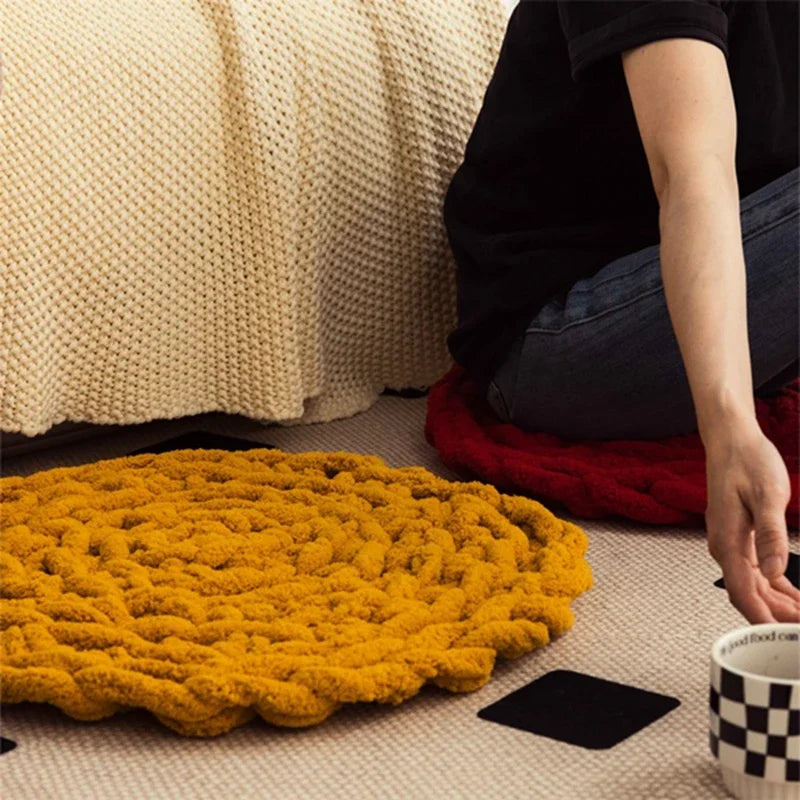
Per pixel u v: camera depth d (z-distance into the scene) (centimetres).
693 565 145
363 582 132
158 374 180
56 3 174
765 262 148
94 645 120
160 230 175
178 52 176
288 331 182
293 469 166
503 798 102
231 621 122
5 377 167
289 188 180
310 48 183
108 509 153
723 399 108
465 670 116
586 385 163
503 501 151
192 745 111
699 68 127
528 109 167
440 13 196
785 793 96
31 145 167
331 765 108
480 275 179
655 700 117
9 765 109
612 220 171
